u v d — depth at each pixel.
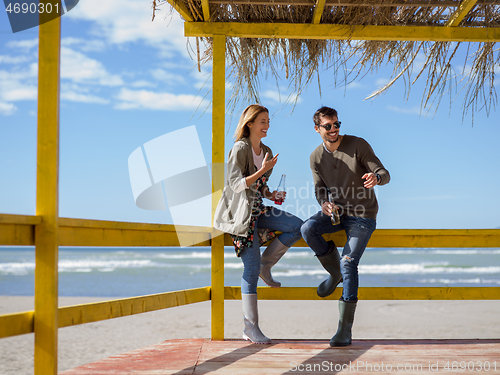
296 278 19.80
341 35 2.93
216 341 2.77
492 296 2.89
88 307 1.97
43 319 1.65
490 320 9.49
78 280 19.48
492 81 3.22
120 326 8.43
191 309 11.04
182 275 20.94
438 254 26.50
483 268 22.67
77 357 5.80
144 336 7.42
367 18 2.88
